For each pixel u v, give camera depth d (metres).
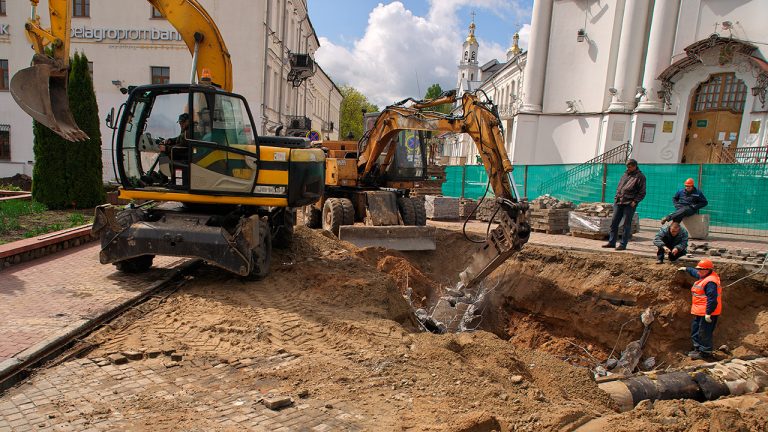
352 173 12.55
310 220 13.62
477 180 20.44
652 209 15.36
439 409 3.93
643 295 9.08
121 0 23.69
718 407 4.39
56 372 4.40
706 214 12.12
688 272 8.66
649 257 9.74
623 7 22.62
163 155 7.30
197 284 7.19
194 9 8.11
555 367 5.62
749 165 13.09
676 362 8.46
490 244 8.60
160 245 6.84
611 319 9.28
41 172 12.94
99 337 5.17
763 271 8.69
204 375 4.43
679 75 20.73
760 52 18.83
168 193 7.12
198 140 6.94
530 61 24.61
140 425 3.54
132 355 4.73
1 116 24.78
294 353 4.98
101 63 24.09
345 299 6.80
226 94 7.00
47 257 8.50
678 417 4.27
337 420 3.70
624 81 22.36
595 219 12.05
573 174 17.48
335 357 4.94
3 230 9.80
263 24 23.58
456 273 11.59
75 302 6.03
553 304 10.00
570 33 23.88
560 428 3.76
